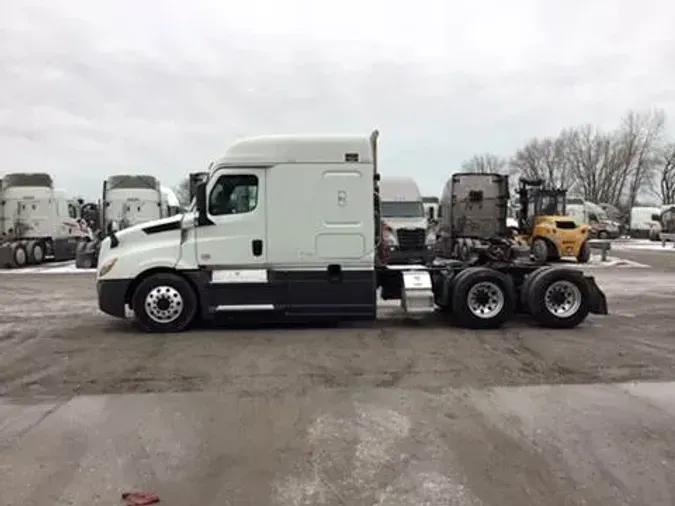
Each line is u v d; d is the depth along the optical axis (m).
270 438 5.49
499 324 10.91
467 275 10.85
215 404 6.52
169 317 10.62
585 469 4.77
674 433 5.53
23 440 5.48
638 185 84.69
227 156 10.53
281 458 5.03
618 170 84.44
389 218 20.11
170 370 8.00
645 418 5.95
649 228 58.12
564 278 10.86
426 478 4.61
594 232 55.16
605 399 6.59
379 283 11.34
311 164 10.53
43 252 28.80
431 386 7.17
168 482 4.59
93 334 10.55
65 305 14.44
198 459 5.02
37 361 8.55
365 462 4.93
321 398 6.70
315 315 10.64
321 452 5.15
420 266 11.42
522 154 94.31
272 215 10.52
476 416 6.05
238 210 10.59
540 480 4.57
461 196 24.81
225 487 4.50
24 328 11.20
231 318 10.86
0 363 8.45
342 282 10.62
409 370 7.94
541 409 6.25
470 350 9.12
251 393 6.92
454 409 6.28
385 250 13.48
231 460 5.00
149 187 27.44
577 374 7.70
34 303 14.82
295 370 7.96
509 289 10.90
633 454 5.05
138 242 10.66
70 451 5.21
